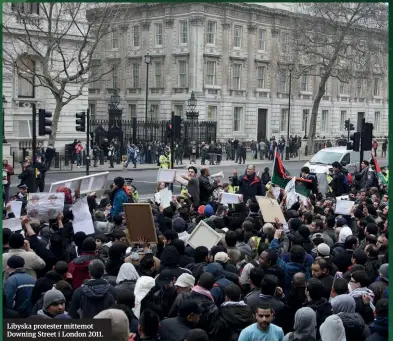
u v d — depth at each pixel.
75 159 49.06
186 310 7.08
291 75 68.31
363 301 8.34
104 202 16.58
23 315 8.38
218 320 7.26
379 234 12.73
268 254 9.29
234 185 21.88
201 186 18.47
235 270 9.55
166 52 69.62
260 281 8.51
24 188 19.84
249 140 72.94
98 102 75.56
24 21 37.44
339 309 7.66
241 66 72.25
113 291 8.11
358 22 67.06
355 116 89.25
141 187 36.75
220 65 70.06
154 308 8.03
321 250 9.92
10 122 47.59
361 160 27.14
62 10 43.94
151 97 71.31
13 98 48.09
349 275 9.26
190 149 56.97
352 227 15.42
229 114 70.88
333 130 85.62
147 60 61.41
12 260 8.59
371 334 7.34
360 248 10.87
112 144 51.34
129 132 64.06
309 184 19.30
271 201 13.76
